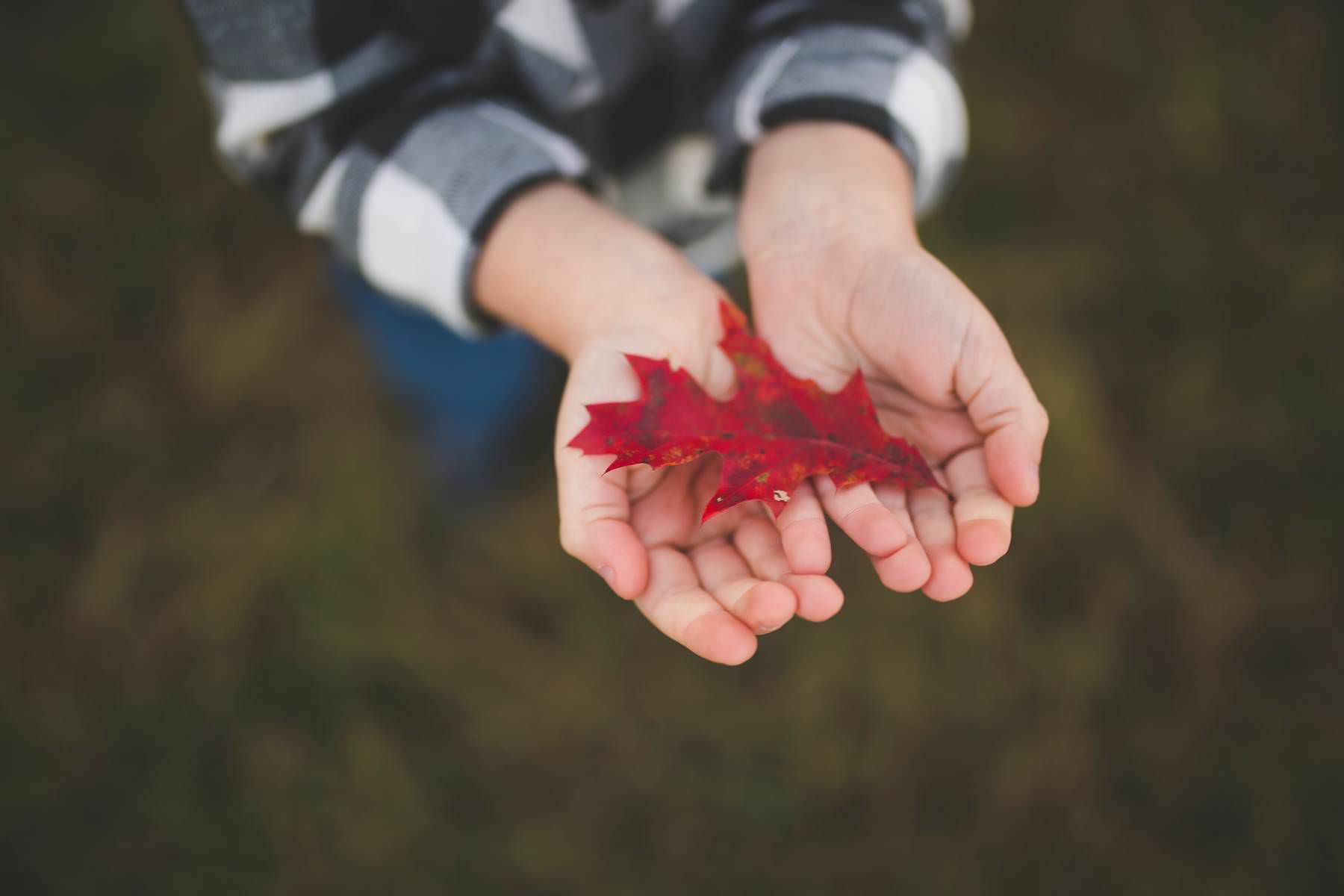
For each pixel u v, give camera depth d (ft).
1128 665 2.56
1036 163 3.10
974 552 1.78
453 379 2.54
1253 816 2.45
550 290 1.93
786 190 1.95
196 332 2.88
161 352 2.87
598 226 1.94
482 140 1.96
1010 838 2.47
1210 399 2.73
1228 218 2.95
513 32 2.01
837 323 1.90
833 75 2.00
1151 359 2.80
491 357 2.52
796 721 2.56
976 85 3.20
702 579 1.83
